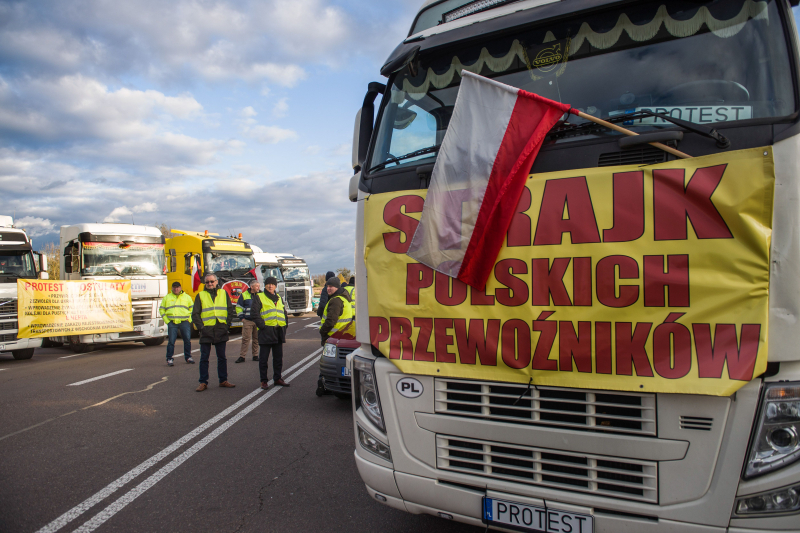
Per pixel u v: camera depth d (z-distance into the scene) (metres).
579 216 2.34
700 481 2.08
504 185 2.50
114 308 13.88
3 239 13.05
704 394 2.05
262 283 23.88
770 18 2.35
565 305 2.33
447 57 3.11
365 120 3.50
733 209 2.07
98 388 8.30
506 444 2.44
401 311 2.74
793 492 1.98
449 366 2.58
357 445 2.97
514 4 3.02
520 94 2.59
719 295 2.07
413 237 2.73
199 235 19.38
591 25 2.74
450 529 3.36
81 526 3.44
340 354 6.72
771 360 2.00
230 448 5.11
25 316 12.37
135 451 5.03
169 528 3.42
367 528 3.40
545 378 2.35
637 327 2.20
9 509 3.71
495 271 2.49
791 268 2.00
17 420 6.26
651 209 2.21
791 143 2.06
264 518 3.56
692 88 2.44
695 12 2.51
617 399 2.24
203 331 8.05
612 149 2.35
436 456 2.62
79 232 14.80
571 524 2.29
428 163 2.86
